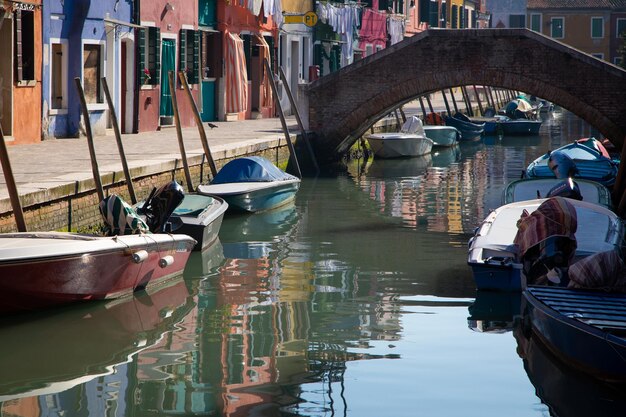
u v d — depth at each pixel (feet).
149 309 55.42
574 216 54.95
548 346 47.01
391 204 99.30
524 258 56.03
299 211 94.27
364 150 151.74
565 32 356.59
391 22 224.94
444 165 139.64
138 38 118.01
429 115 182.50
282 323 52.75
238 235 80.33
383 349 47.85
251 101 157.07
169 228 64.34
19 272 49.65
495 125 196.34
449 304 56.70
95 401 40.57
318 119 134.41
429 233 81.71
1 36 93.76
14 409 39.65
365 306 56.39
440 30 128.98
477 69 128.36
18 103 96.02
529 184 84.58
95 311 54.49
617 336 41.63
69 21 104.94
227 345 48.47
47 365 45.19
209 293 59.47
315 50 181.68
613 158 117.91
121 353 47.09
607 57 354.95
